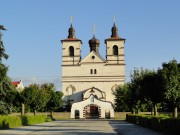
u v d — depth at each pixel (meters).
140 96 61.53
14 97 62.41
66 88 116.81
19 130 41.19
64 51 118.38
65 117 104.88
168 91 46.41
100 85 116.81
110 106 104.75
